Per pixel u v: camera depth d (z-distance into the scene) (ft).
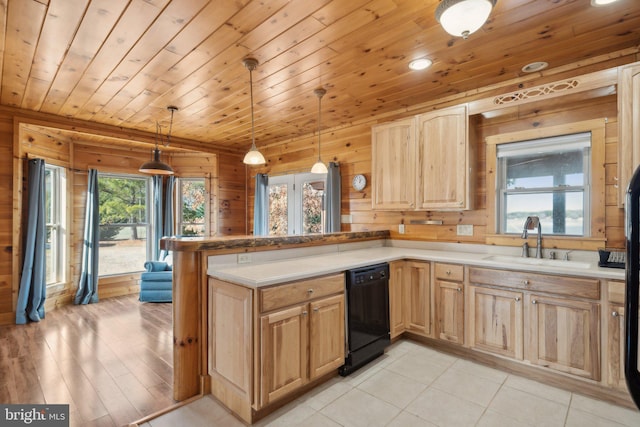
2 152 12.14
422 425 6.40
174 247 7.44
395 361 9.09
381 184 11.90
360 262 8.73
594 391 7.32
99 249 16.74
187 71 8.95
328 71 9.03
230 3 6.04
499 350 8.44
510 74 9.38
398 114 12.49
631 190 3.14
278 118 13.58
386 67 8.82
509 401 7.17
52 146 14.51
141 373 8.47
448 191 10.23
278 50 7.83
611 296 6.92
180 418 6.67
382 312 9.29
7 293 12.28
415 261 10.16
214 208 18.81
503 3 6.14
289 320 6.84
